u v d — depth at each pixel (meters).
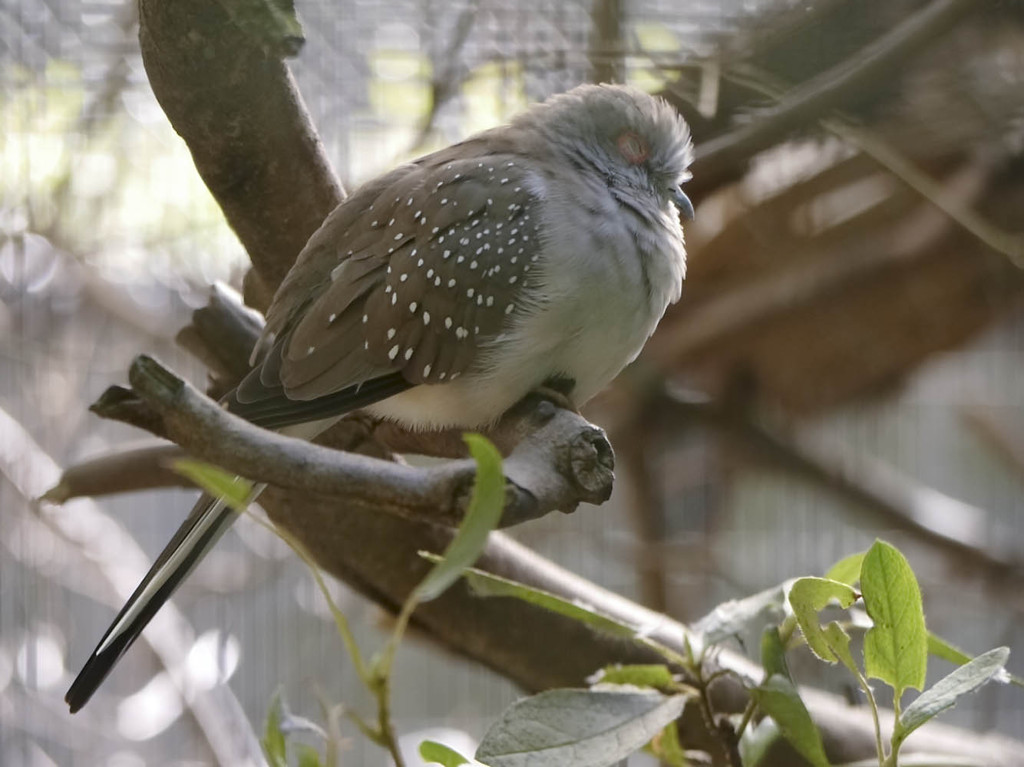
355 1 4.76
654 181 3.77
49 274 6.56
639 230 3.54
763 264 6.16
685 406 7.12
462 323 3.36
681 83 4.52
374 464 1.96
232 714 6.81
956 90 4.79
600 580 8.08
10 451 6.93
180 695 6.52
